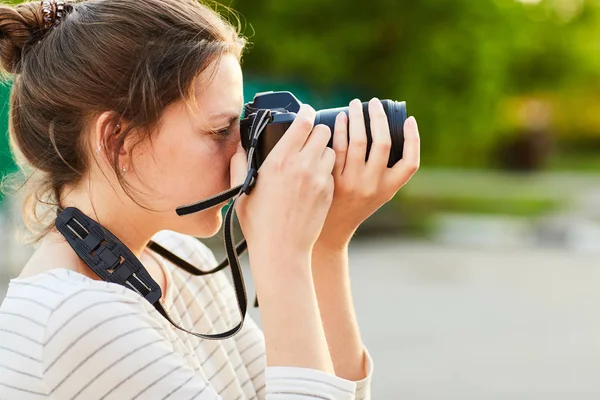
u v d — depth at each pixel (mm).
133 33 1341
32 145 1426
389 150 1426
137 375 1236
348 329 1575
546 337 7168
